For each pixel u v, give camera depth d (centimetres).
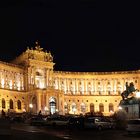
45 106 16988
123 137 5616
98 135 6119
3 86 17238
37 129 7788
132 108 8525
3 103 16750
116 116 8862
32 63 18425
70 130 7600
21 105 17712
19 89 18038
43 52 19050
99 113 16338
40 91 17012
